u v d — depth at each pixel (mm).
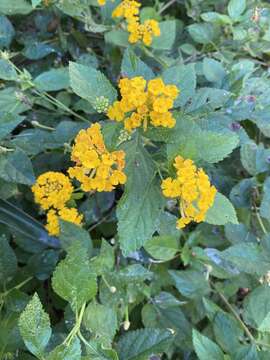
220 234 250
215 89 239
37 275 228
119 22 280
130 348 188
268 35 276
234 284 245
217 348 188
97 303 203
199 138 196
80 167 194
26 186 255
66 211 216
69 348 146
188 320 246
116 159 189
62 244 211
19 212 242
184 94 219
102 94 208
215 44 290
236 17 277
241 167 276
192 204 192
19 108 243
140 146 194
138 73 225
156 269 245
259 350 201
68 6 270
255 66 300
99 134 191
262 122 250
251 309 208
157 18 298
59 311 247
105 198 247
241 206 248
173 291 253
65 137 243
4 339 186
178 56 297
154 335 189
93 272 163
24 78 241
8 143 228
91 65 278
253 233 249
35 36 296
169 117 188
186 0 311
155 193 194
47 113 272
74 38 297
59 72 245
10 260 219
